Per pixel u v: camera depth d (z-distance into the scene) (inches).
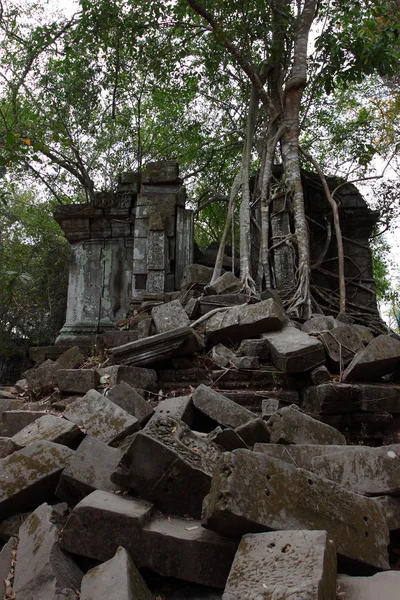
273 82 506.0
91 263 538.0
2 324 755.4
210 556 110.1
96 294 529.7
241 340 282.0
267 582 88.8
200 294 380.8
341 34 455.5
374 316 471.8
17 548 125.5
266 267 420.2
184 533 114.9
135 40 518.3
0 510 140.3
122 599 94.3
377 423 212.4
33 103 621.0
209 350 281.6
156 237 485.7
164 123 746.2
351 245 540.7
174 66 550.0
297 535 96.3
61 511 134.3
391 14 454.3
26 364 767.7
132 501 126.1
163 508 128.8
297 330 267.1
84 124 656.4
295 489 112.8
